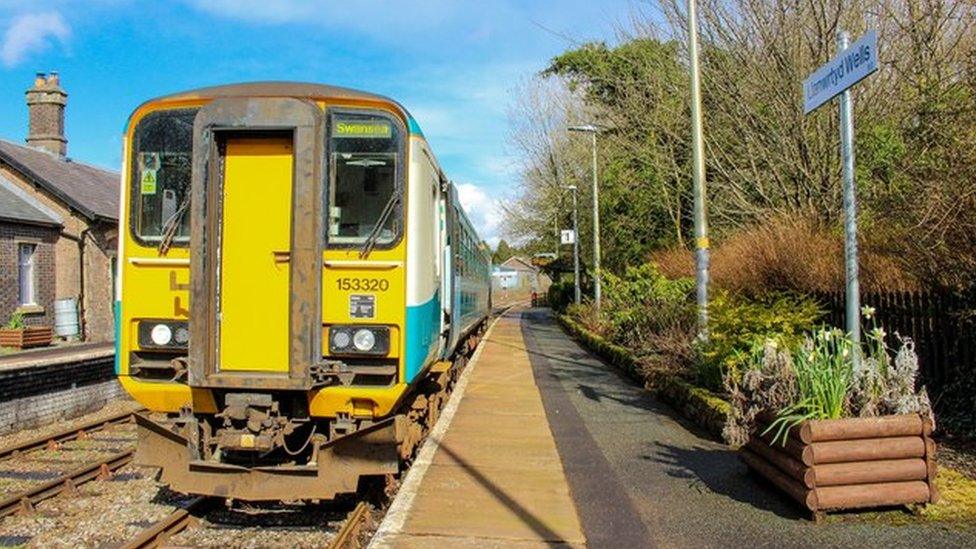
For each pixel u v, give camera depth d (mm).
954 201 7477
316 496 6023
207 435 6426
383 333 6258
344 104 6480
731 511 5766
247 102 6160
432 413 9516
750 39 15820
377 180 6441
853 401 5723
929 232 7781
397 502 6191
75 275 24094
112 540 6344
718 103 16500
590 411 10656
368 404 6250
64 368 13664
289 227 6184
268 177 6258
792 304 9586
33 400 12828
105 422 12195
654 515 5766
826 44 13977
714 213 18062
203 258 6059
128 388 6387
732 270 13156
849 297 6309
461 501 6219
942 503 5574
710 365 9578
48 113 28797
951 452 6875
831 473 5312
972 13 10922
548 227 44625
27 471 9250
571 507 6035
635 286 17094
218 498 7203
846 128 6402
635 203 28297
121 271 6430
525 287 112562
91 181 28172
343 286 6312
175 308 6328
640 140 23594
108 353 15336
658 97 21188
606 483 6730
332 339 6258
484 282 22531
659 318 14867
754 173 15984
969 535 5004
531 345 22812
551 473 7141
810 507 5297
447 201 9227
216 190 6203
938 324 7852
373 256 6328
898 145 11961
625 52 22219
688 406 9789
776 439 5613
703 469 7102
